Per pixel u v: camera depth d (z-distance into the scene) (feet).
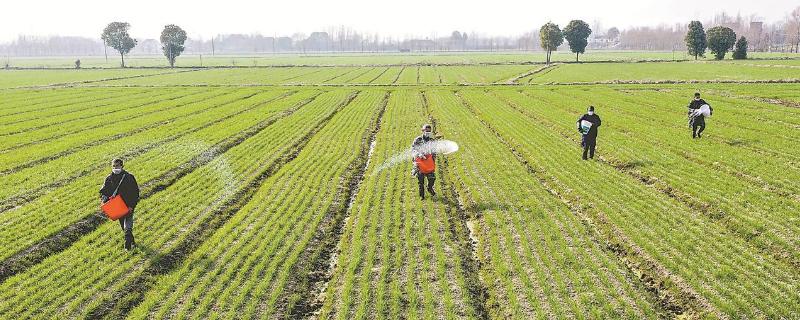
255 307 37.14
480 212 55.47
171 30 434.71
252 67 408.05
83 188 65.16
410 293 38.60
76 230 51.42
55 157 85.56
